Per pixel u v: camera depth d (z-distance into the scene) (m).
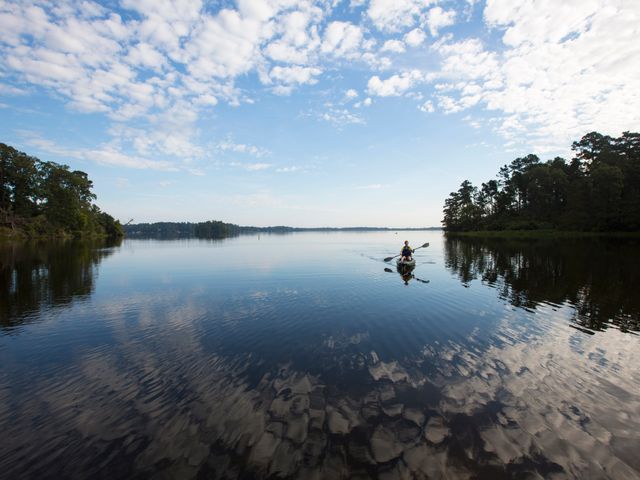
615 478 4.01
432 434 4.80
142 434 4.88
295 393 5.99
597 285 15.39
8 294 14.84
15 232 55.06
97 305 12.77
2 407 5.66
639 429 4.93
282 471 4.11
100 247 49.00
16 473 4.15
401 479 3.98
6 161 56.56
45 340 8.92
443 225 101.75
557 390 6.06
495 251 34.75
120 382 6.50
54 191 64.94
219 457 4.37
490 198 91.12
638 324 9.84
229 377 6.66
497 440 4.67
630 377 6.56
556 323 9.98
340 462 4.26
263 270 22.44
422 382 6.36
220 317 10.97
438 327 9.72
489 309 11.64
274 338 8.88
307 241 72.00
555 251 32.12
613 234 54.19
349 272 21.03
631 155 57.75
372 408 5.48
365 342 8.55
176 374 6.81
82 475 4.12
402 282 17.19
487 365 7.12
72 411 5.51
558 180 68.38
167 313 11.54
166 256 33.91
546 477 4.02
